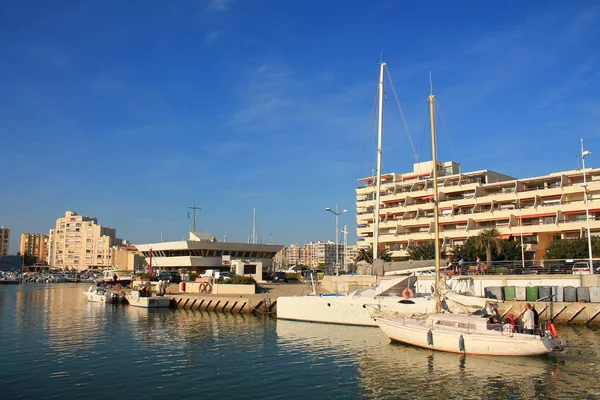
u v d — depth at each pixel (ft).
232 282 229.25
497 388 74.54
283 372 84.94
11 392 73.67
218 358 96.43
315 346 107.34
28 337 123.54
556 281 151.84
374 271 130.31
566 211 254.68
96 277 554.46
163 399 70.23
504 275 159.63
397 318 108.27
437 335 98.43
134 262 591.37
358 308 136.36
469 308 114.83
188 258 371.15
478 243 240.94
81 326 144.97
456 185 305.94
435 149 118.11
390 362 90.79
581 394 71.56
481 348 94.07
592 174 259.60
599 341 109.29
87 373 84.84
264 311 176.65
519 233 265.13
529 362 88.89
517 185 279.69
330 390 74.23
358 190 360.28
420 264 129.39
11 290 359.25
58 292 331.36
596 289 138.82
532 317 93.86
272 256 413.59
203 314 178.91
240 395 71.92
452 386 75.72
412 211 318.86
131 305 214.90
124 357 97.91
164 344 112.47
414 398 70.54
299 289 225.56
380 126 162.71
